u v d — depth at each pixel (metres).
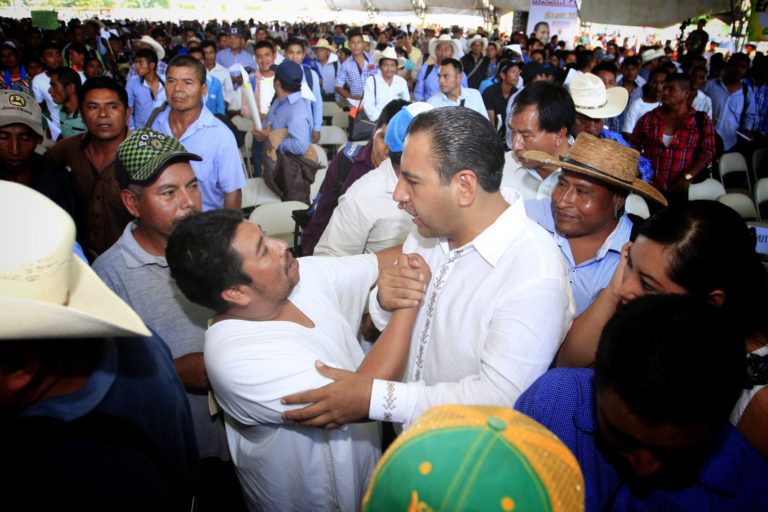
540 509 0.53
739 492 0.84
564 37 13.68
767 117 5.57
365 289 1.61
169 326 1.56
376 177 2.07
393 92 5.54
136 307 1.55
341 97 7.75
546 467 0.56
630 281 1.12
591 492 0.95
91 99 2.29
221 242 1.11
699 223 1.02
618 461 0.91
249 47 10.71
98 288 0.80
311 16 29.62
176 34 15.97
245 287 1.16
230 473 1.71
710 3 10.96
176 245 1.14
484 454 0.54
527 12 16.45
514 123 2.12
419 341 1.39
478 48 8.35
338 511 1.33
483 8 20.22
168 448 0.85
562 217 1.59
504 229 1.19
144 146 1.50
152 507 0.76
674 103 3.51
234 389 1.16
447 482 0.53
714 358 0.69
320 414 1.12
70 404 0.72
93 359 0.78
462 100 4.89
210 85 5.35
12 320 0.62
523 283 1.13
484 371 1.13
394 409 1.12
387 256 1.68
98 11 26.58
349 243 2.14
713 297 1.04
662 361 0.69
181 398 0.99
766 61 5.53
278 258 1.18
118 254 1.58
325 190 2.71
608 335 0.77
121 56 8.43
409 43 10.92
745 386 0.92
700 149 3.54
